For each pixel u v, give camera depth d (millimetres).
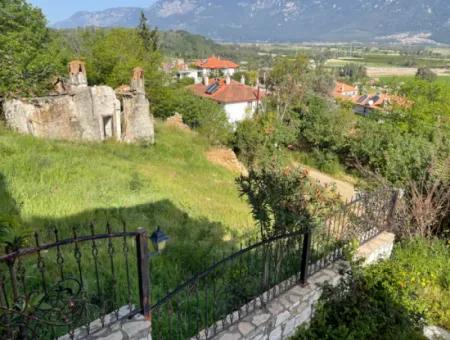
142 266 2877
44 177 8578
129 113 16469
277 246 4211
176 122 25016
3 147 9773
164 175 12453
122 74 22156
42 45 23719
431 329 4695
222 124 24891
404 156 9414
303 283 4328
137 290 4238
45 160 9562
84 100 14703
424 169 7699
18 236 2406
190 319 3785
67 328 3074
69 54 27344
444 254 6176
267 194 4062
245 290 4113
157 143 17672
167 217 7758
